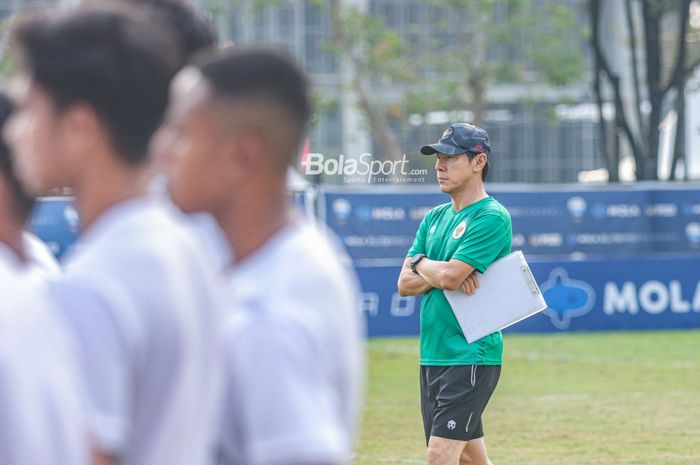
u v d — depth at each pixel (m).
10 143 9.03
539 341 57.84
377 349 54.53
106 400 7.32
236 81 8.49
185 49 10.91
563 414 37.81
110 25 7.77
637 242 62.41
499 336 22.17
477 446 22.56
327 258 8.78
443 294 22.02
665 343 56.66
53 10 8.38
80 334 7.34
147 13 8.38
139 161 7.93
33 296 7.12
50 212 53.22
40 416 6.89
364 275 58.06
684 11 79.81
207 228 8.80
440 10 130.00
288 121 8.60
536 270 60.69
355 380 8.86
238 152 8.57
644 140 81.69
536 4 134.75
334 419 8.32
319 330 8.38
